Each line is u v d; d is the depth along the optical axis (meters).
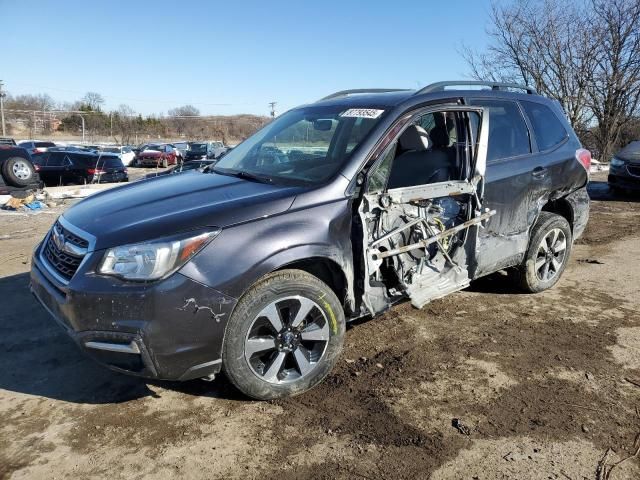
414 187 3.54
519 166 4.42
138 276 2.70
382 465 2.58
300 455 2.65
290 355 3.18
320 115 4.14
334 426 2.89
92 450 2.68
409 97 3.82
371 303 3.50
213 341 2.82
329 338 3.23
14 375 3.41
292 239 3.01
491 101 4.42
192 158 32.00
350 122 3.76
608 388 3.32
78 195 12.79
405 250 3.51
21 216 9.58
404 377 3.41
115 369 2.80
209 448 2.70
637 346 3.92
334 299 3.21
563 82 20.73
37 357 3.65
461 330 4.15
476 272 4.21
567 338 4.04
